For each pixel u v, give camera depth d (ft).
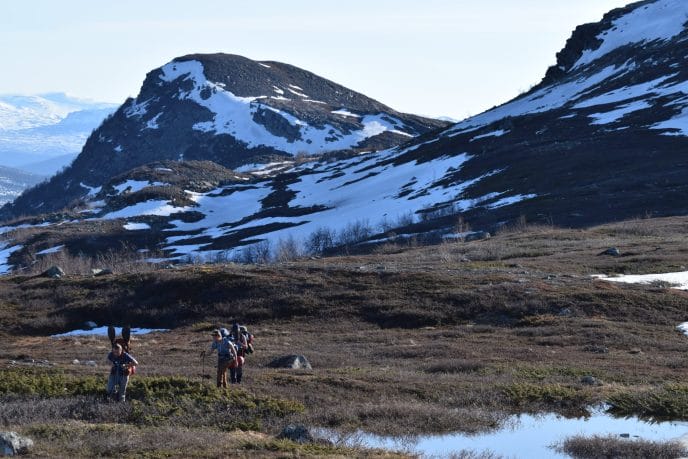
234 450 62.08
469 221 383.45
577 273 204.13
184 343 152.76
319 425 75.66
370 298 180.14
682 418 80.89
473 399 86.84
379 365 115.96
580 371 106.01
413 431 73.82
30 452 58.90
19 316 195.52
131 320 188.03
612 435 72.43
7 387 84.79
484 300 171.32
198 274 206.39
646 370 108.58
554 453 67.72
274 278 199.21
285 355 119.14
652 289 176.24
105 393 82.38
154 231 626.64
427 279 191.83
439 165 570.05
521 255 249.55
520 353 125.39
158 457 59.11
